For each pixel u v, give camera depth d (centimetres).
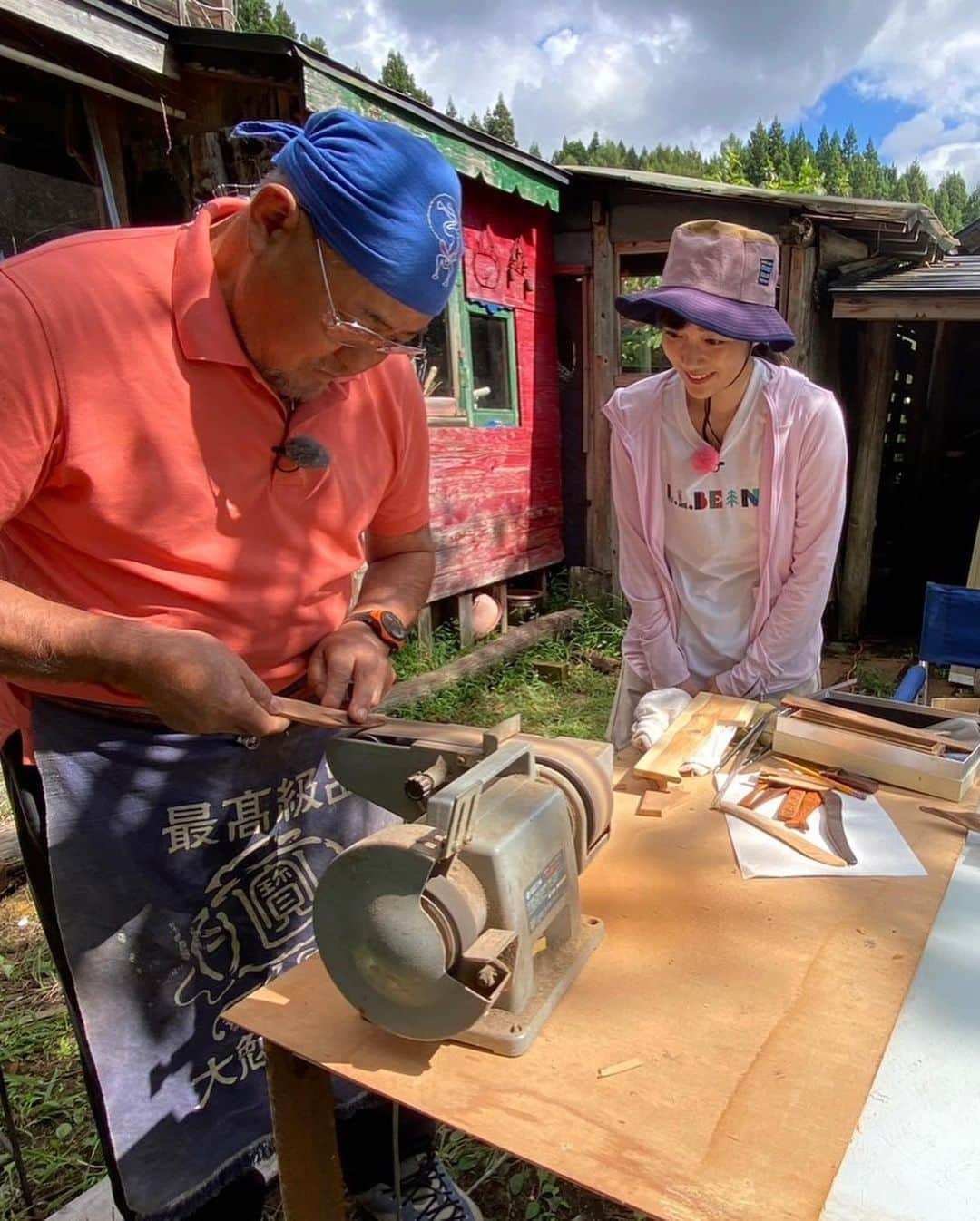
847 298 540
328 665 131
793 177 2272
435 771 106
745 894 121
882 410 593
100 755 125
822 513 189
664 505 204
